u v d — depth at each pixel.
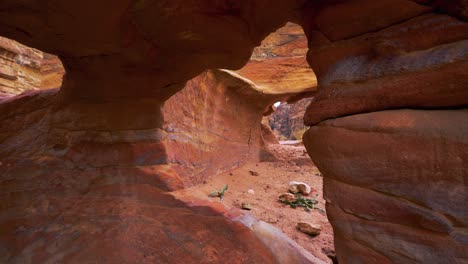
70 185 4.82
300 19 2.95
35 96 6.81
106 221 3.88
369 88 1.98
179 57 4.02
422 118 1.67
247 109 12.56
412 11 1.84
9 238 3.38
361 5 2.09
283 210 6.47
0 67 11.62
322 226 5.58
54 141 5.79
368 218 1.96
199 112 8.88
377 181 1.87
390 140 1.78
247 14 2.99
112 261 3.04
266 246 3.55
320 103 2.38
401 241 1.77
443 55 1.62
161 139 6.16
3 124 6.30
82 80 5.09
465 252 1.47
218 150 10.05
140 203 4.52
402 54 1.86
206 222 4.04
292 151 15.87
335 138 2.14
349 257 2.15
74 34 3.32
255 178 10.02
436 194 1.58
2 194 4.34
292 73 10.38
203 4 2.70
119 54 3.99
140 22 3.08
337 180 2.23
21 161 5.32
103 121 5.64
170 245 3.40
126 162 5.50
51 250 3.19
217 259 3.19
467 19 1.56
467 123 1.49
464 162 1.47
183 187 5.70
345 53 2.30
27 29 3.17
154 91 5.40
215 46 3.63
